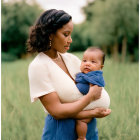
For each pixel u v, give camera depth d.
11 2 23.16
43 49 1.83
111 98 3.64
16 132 3.35
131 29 13.23
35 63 1.78
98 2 13.82
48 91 1.72
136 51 18.56
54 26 1.76
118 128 3.19
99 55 1.94
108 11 12.98
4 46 24.34
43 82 1.74
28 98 3.97
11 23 23.00
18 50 24.22
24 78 5.81
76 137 1.89
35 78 1.75
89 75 1.86
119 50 18.62
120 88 3.87
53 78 1.77
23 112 3.60
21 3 23.31
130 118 3.36
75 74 1.99
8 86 4.66
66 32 1.78
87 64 1.91
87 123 1.88
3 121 3.48
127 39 15.77
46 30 1.78
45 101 1.74
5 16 23.16
